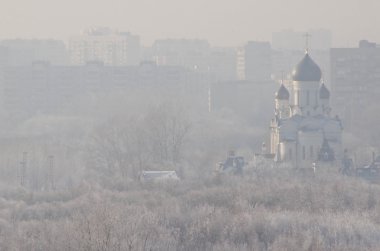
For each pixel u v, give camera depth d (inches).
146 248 7229.3
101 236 6924.2
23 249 7436.0
